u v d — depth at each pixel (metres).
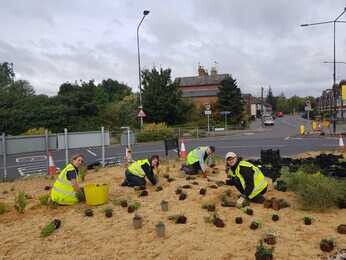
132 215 6.97
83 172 11.06
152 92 47.72
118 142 32.56
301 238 5.48
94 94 48.78
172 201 7.89
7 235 6.34
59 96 46.72
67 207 7.83
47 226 6.29
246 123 58.41
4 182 12.84
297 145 24.70
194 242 5.48
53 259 5.24
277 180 9.06
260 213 6.74
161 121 47.81
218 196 8.02
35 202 8.53
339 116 72.56
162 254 5.16
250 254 5.00
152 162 9.52
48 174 14.35
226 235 5.71
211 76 78.62
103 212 7.24
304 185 7.32
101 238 5.91
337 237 5.48
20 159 22.77
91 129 42.94
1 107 42.78
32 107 43.16
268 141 29.03
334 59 36.28
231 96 56.34
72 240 5.92
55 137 14.16
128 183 9.74
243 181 7.44
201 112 56.34
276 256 4.87
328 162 12.01
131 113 46.53
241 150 22.53
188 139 35.25
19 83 64.06
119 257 5.16
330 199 6.81
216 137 37.41
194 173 11.16
